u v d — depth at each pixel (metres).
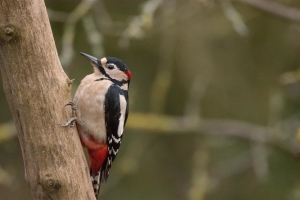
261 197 12.18
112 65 8.55
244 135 11.97
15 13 6.06
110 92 7.98
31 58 6.20
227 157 12.37
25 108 6.24
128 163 11.55
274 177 12.16
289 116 12.46
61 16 10.97
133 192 12.41
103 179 8.30
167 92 12.82
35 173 6.32
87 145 7.92
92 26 10.45
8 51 6.12
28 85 6.22
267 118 12.52
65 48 10.14
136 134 12.38
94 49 10.37
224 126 12.04
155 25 12.05
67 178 6.37
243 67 12.53
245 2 11.42
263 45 12.57
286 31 12.50
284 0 12.06
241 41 12.53
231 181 12.54
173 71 12.59
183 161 12.89
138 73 12.45
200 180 11.36
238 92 12.59
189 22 12.37
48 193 6.31
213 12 12.29
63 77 6.48
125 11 12.66
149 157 12.65
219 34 12.32
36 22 6.19
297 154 11.69
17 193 12.01
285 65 12.52
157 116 11.90
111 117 7.99
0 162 11.98
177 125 11.94
